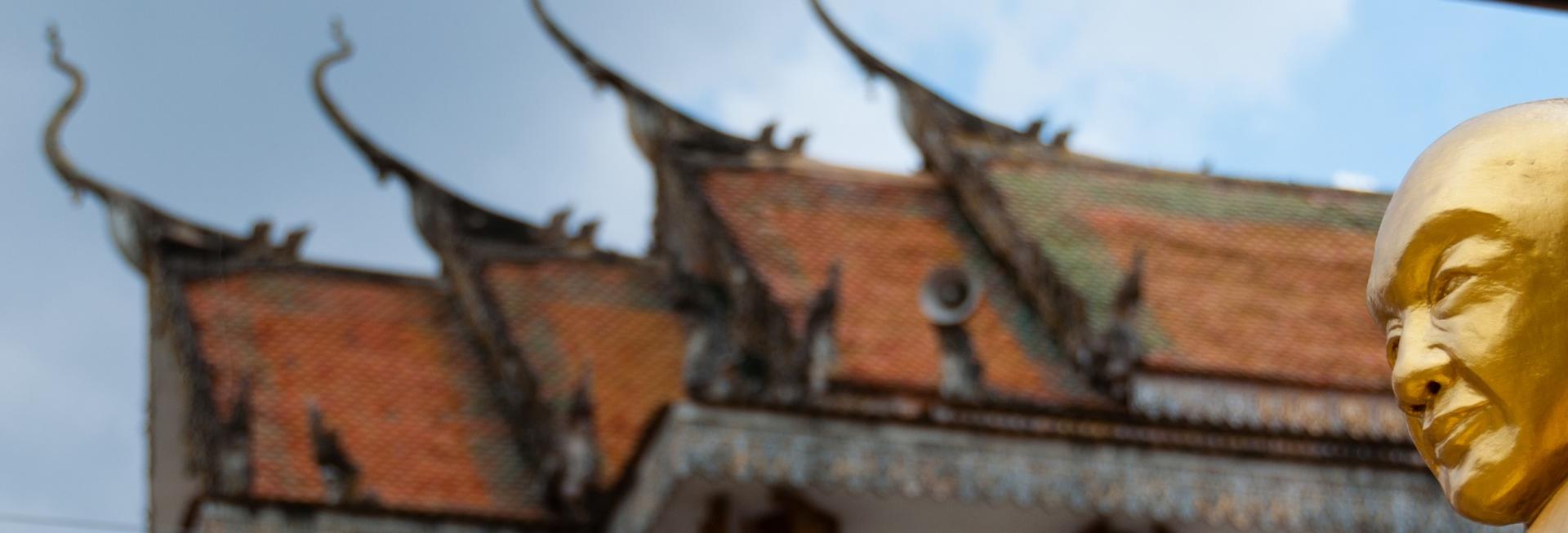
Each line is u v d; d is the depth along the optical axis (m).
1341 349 37.06
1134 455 34.12
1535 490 6.24
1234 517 33.88
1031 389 35.62
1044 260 38.72
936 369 35.28
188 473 38.28
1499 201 6.26
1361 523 34.03
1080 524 33.91
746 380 33.72
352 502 36.88
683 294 34.97
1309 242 41.31
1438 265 6.34
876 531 33.62
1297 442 34.62
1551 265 6.19
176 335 39.97
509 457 38.81
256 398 38.94
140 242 41.38
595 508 36.34
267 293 41.69
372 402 39.75
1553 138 6.32
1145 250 40.09
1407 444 34.66
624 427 38.38
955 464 33.56
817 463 33.12
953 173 42.34
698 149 42.19
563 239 42.91
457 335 41.94
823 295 34.28
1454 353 6.26
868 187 42.31
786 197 41.34
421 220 42.72
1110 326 35.56
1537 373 6.18
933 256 40.53
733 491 33.28
